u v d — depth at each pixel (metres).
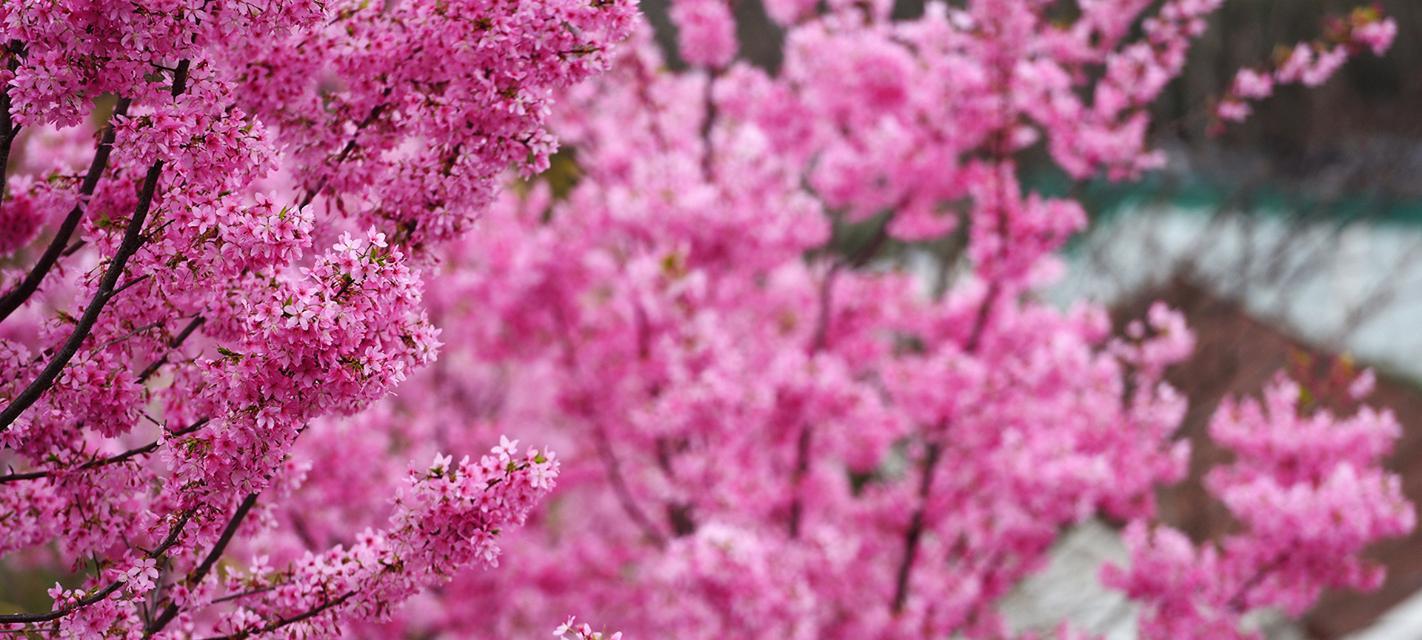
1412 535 10.68
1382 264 12.32
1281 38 9.77
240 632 2.46
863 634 6.22
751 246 5.79
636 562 7.43
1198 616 5.47
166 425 2.41
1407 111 10.65
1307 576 5.32
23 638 2.30
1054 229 5.90
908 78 5.75
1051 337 5.97
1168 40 5.55
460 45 2.38
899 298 6.86
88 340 2.35
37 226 2.70
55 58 1.98
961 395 5.92
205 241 2.10
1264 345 10.73
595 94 6.12
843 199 6.36
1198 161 10.85
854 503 6.59
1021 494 5.96
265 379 2.12
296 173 2.59
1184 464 6.05
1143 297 10.50
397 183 2.49
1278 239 10.88
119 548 2.61
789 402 5.93
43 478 2.50
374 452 5.34
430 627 6.47
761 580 5.02
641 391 6.31
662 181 5.63
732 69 6.14
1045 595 10.24
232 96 2.32
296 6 2.15
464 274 6.04
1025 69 5.56
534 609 6.86
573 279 6.24
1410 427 12.16
